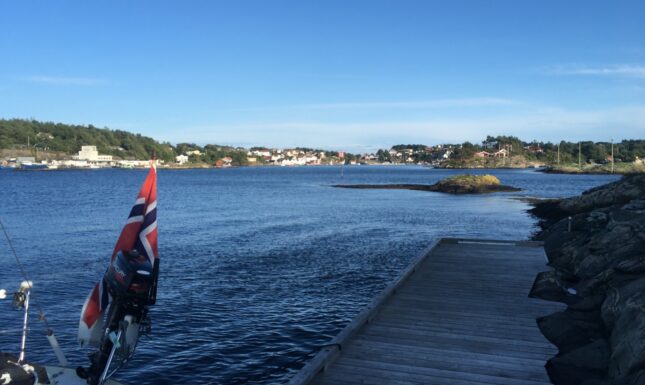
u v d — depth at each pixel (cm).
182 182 9981
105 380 516
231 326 1159
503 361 678
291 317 1232
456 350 718
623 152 18038
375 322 845
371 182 10250
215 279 1611
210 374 911
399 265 1855
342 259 1970
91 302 520
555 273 1120
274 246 2286
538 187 7631
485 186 6644
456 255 1462
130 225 528
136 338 524
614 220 1303
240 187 8112
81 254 2044
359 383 609
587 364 645
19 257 1969
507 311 909
